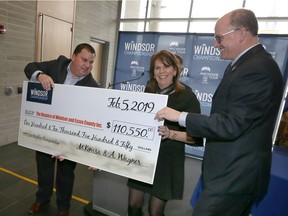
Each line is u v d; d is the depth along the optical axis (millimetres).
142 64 3541
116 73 3711
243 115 855
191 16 4668
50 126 1402
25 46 3203
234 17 923
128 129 1178
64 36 3848
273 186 1501
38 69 1562
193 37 3230
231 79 932
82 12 4238
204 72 3223
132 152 1175
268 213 1523
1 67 2963
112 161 1228
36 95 1435
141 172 1162
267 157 991
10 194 2070
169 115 1023
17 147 3219
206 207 986
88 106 1280
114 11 5270
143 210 1528
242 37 932
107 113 1229
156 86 1368
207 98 3248
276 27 4074
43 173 1748
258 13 4098
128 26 5434
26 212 1833
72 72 1583
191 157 3502
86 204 2021
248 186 964
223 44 979
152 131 1123
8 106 3186
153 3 5008
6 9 2861
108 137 1232
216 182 981
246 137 940
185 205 2145
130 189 1409
